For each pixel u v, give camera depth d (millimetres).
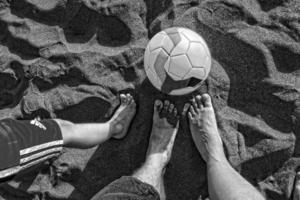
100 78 2150
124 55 2111
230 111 2061
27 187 2236
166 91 1870
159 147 2107
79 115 2201
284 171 2023
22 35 2242
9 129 1725
